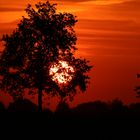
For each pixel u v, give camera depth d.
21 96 122.69
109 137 107.06
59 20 122.25
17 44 122.19
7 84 122.69
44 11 122.31
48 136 107.31
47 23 121.88
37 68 121.38
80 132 110.00
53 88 121.44
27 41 122.00
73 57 122.44
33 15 122.31
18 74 122.12
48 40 121.69
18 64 121.94
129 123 117.25
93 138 106.62
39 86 121.25
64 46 122.00
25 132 108.69
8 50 122.44
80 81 122.00
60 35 122.00
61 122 116.62
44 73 121.50
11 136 106.50
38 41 122.12
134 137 107.31
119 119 120.81
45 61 121.62
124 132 110.50
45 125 113.50
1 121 115.31
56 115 120.69
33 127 111.94
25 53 121.88
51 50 121.75
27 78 121.94
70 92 122.12
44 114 121.06
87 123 116.88
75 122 117.19
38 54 121.62
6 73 122.31
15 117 118.06
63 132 109.94
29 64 122.00
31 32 122.00
